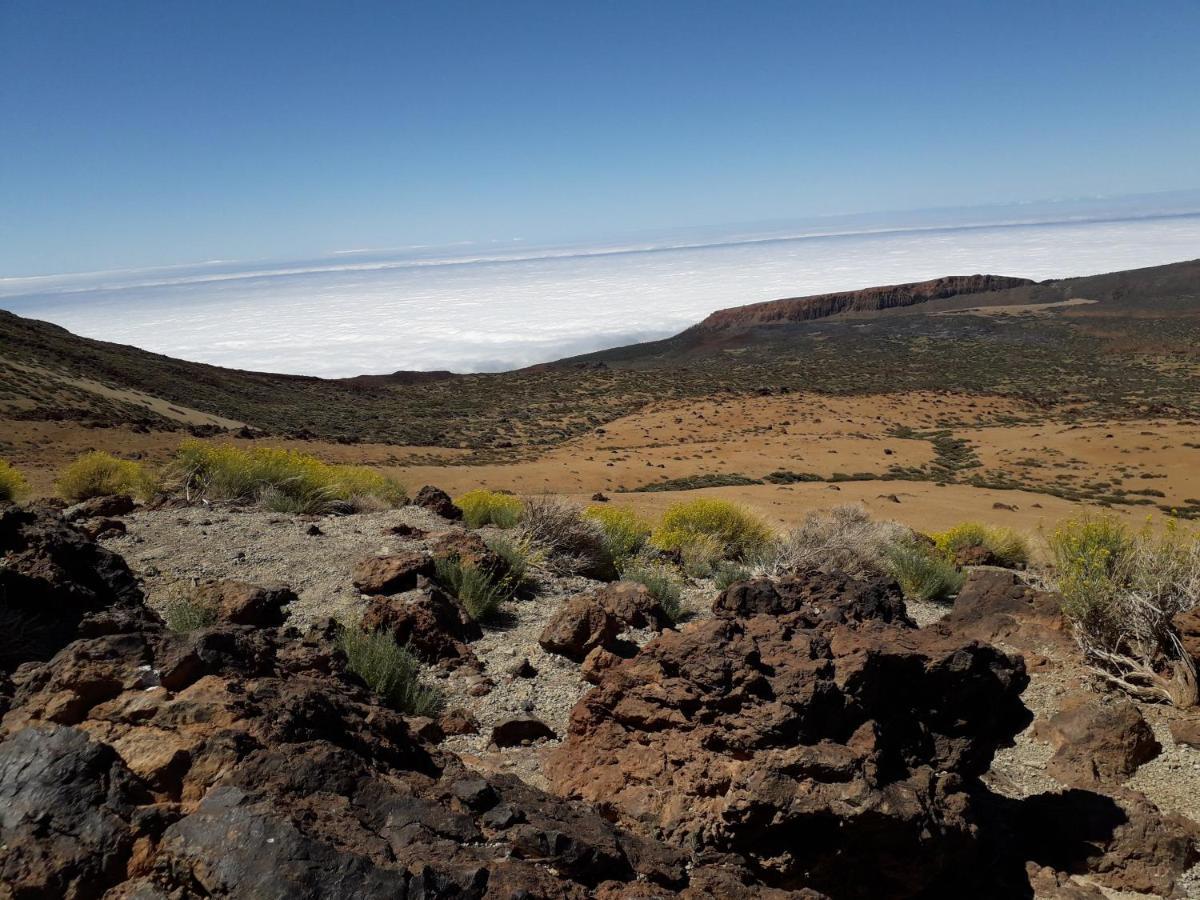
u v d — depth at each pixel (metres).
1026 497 44.12
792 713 4.27
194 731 3.06
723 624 4.94
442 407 107.19
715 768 4.22
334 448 58.34
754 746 4.23
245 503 12.16
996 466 61.41
